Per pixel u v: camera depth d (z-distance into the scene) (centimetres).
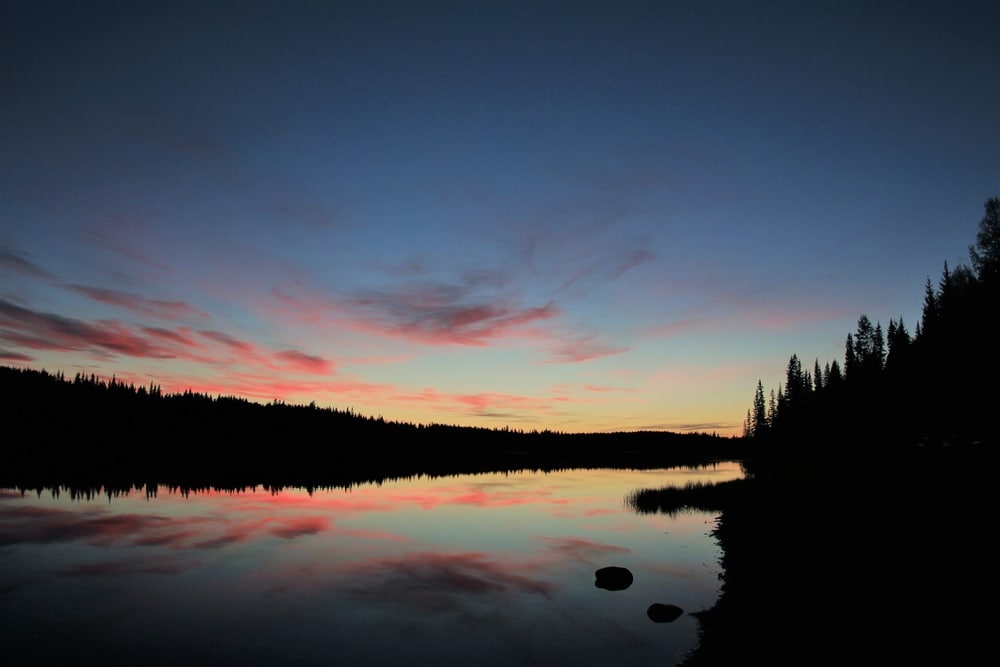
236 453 11212
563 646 1508
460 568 2423
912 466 3183
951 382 4016
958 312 4028
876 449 4603
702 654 1394
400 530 3378
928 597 1435
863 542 2034
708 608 1772
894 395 5616
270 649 1520
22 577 2289
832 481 3441
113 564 2514
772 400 11531
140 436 11188
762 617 1588
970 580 1462
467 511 4212
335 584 2172
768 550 2317
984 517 1928
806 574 1880
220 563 2539
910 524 2075
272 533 3288
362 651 1500
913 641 1241
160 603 1933
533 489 5922
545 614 1778
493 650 1492
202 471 8019
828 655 1259
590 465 11194
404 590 2084
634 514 3822
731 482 5022
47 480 6350
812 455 6150
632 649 1468
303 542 3020
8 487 5653
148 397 13125
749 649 1373
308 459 11394
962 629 1236
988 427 3562
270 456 11306
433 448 16138
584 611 1797
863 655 1227
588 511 4097
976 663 1095
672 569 2284
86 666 1415
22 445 9481
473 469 10056
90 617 1791
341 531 3347
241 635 1627
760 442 12294
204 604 1923
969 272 4591
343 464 10644
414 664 1413
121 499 4872
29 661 1448
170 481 6550
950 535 1847
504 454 17550
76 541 3025
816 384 9075
